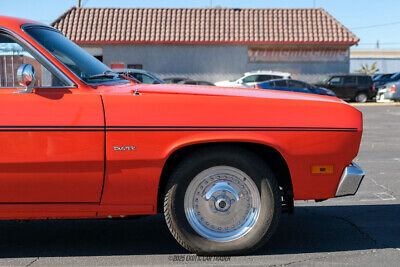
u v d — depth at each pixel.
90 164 3.53
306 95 4.16
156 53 29.92
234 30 30.06
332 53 30.23
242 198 3.74
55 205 3.63
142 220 4.98
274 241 4.23
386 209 5.42
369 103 26.52
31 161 3.49
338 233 4.49
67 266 3.66
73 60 3.86
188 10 31.02
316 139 3.71
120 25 30.03
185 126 3.56
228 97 3.68
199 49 29.94
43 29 3.97
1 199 3.60
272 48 30.06
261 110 3.67
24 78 3.42
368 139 11.92
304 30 30.17
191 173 3.64
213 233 3.76
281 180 4.03
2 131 3.46
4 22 3.71
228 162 3.66
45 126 3.48
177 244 4.18
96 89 3.65
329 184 3.79
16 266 3.67
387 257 3.84
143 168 3.58
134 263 3.71
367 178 7.17
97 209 3.64
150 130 3.54
